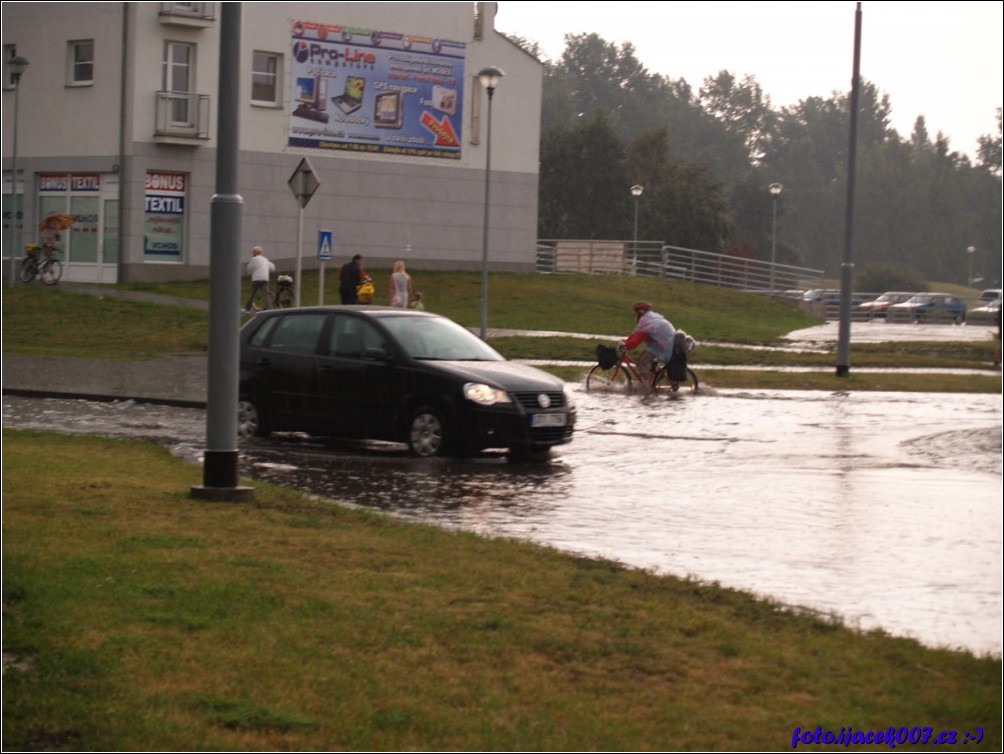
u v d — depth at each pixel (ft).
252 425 77.25
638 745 25.95
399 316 74.74
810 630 34.83
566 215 433.48
